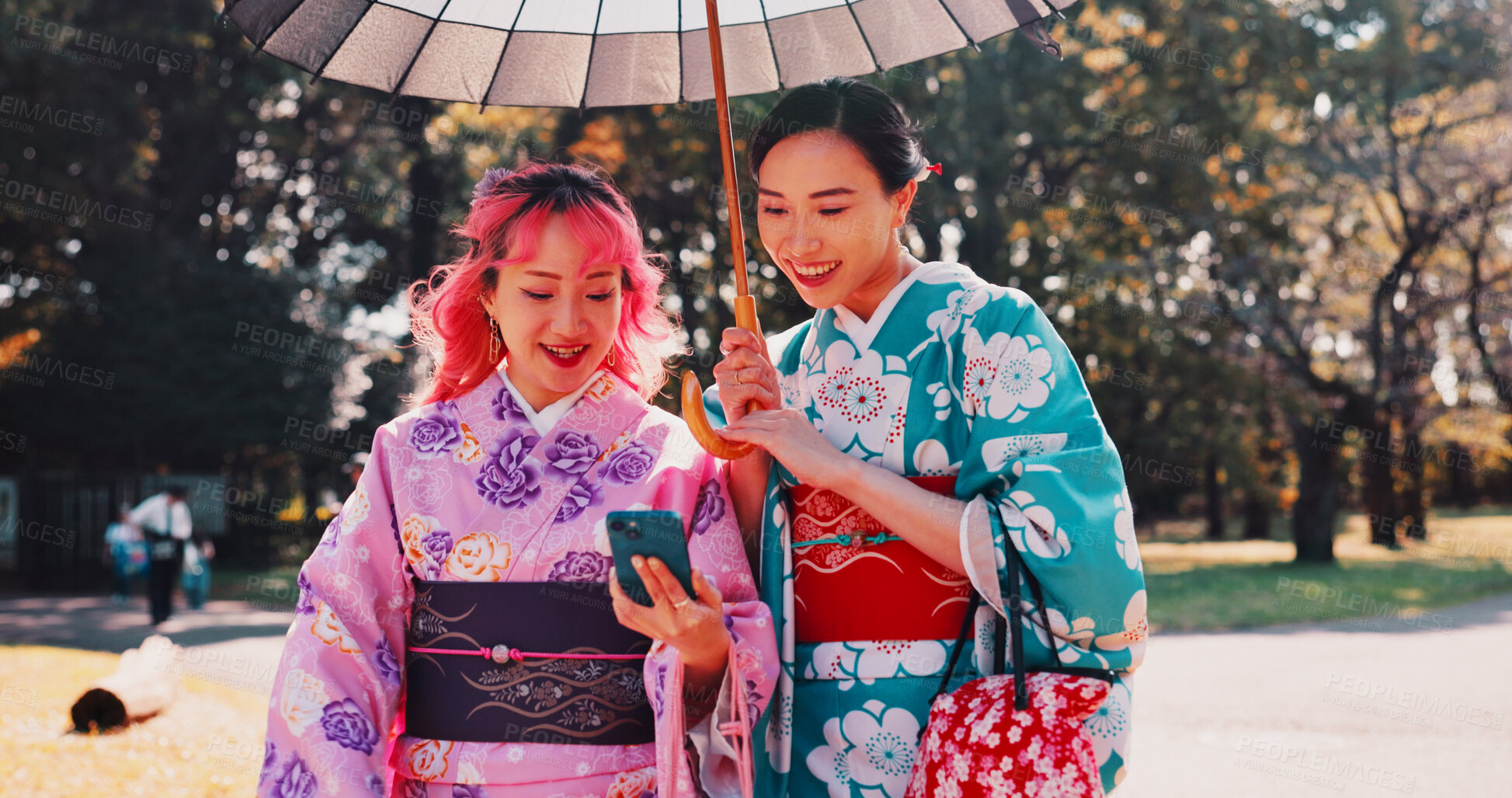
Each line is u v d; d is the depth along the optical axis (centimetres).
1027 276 1991
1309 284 2280
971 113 1838
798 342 273
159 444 2483
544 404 246
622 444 242
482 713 221
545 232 234
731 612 232
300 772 216
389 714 230
